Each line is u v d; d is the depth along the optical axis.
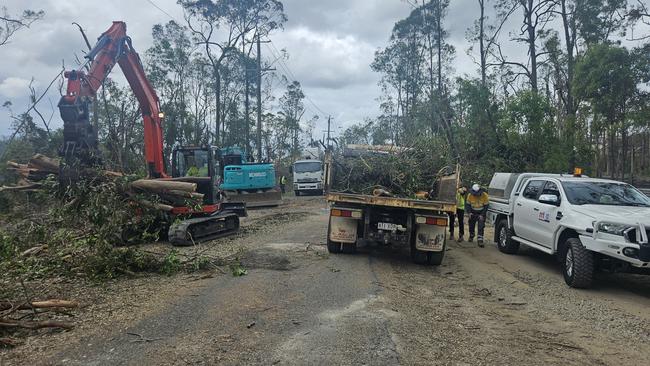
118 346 4.97
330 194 10.40
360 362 4.63
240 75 44.72
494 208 12.84
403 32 43.81
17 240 9.40
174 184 11.26
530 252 12.09
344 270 8.91
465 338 5.55
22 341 5.12
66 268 8.36
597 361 5.00
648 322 6.41
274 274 8.38
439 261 10.12
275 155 56.06
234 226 14.05
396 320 5.97
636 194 9.55
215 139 42.25
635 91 22.27
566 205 9.08
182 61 39.28
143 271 8.58
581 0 27.59
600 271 8.71
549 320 6.45
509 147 23.75
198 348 4.91
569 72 27.11
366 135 45.94
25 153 21.92
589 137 24.39
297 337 5.25
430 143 12.35
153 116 13.88
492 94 25.30
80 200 10.20
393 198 10.06
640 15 25.20
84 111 10.98
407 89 44.97
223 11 38.62
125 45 13.02
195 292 7.13
